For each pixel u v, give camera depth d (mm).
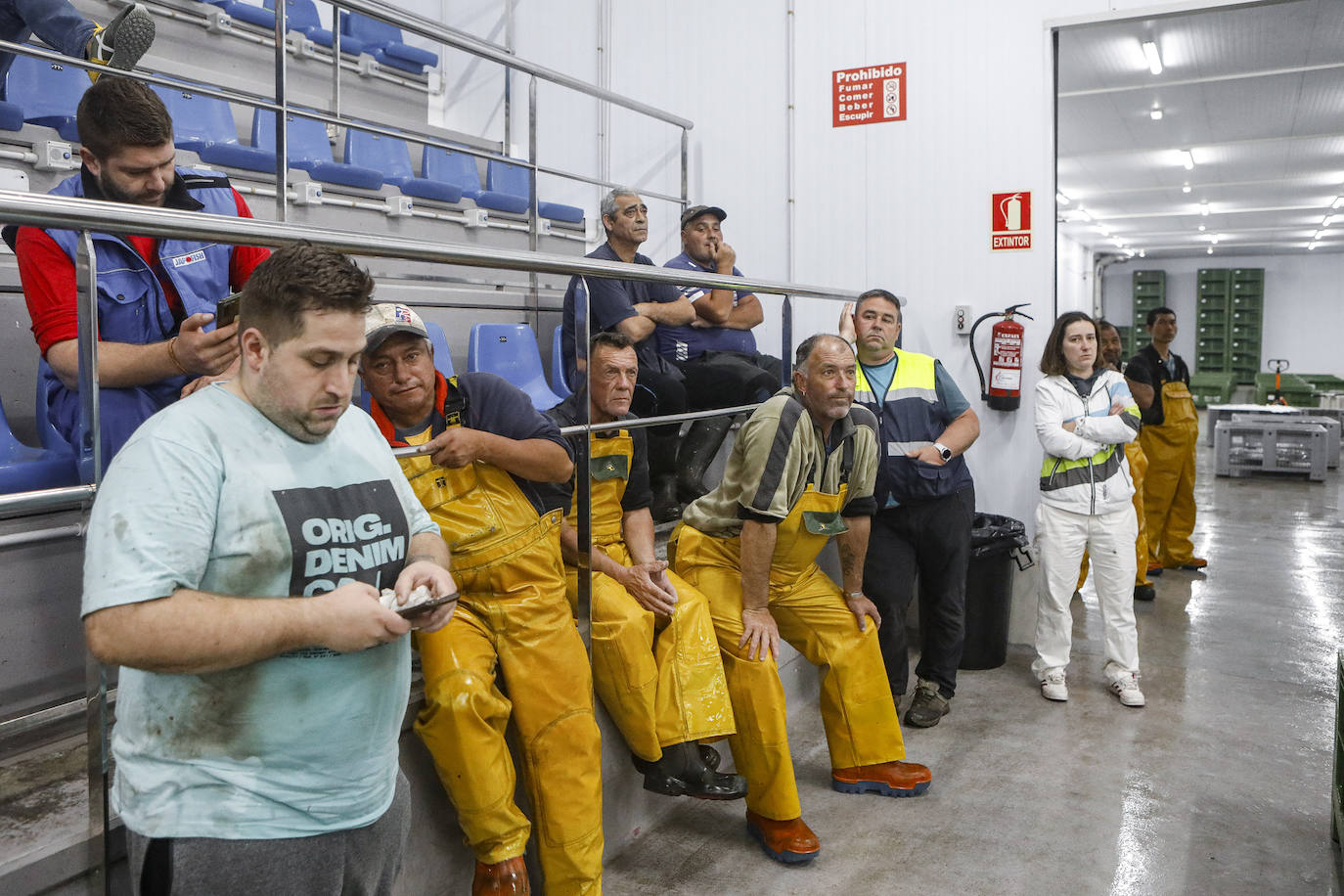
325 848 1109
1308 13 5816
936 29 4273
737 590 2543
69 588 1730
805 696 3418
